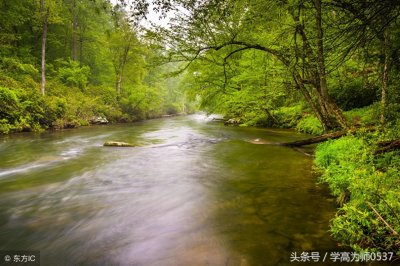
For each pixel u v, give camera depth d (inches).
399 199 130.5
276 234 148.8
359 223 137.6
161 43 320.5
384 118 238.1
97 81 1269.7
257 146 455.8
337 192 197.8
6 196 219.0
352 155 198.1
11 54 876.0
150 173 290.5
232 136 612.1
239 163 330.0
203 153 405.7
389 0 134.5
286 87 409.4
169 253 133.9
